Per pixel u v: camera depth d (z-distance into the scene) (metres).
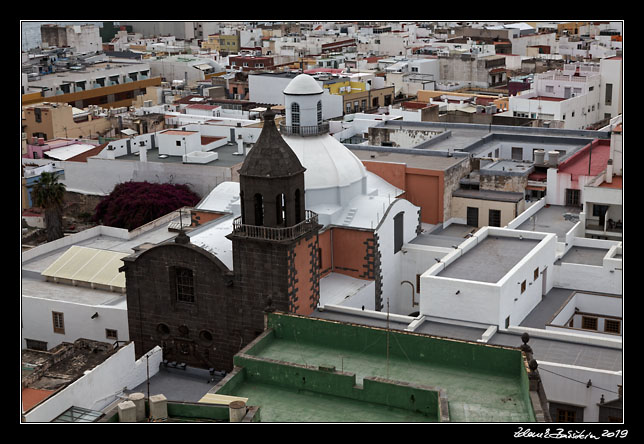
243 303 59.12
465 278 60.25
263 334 52.56
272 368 47.22
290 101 72.75
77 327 69.56
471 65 189.50
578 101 137.12
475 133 105.06
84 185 117.44
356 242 69.06
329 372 45.88
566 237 71.88
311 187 70.12
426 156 89.12
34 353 56.91
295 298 58.66
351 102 158.38
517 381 46.88
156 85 197.50
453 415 43.50
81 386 51.47
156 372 60.50
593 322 66.69
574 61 188.12
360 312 60.62
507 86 179.62
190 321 61.38
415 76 184.00
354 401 45.38
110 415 41.94
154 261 61.25
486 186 84.88
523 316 62.62
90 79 183.62
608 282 66.38
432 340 49.16
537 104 134.38
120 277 73.50
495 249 66.62
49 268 76.06
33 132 142.75
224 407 42.12
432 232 81.50
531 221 79.38
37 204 100.19
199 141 118.50
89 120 149.25
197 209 77.00
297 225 57.38
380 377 47.22
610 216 77.44
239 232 57.91
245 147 118.56
